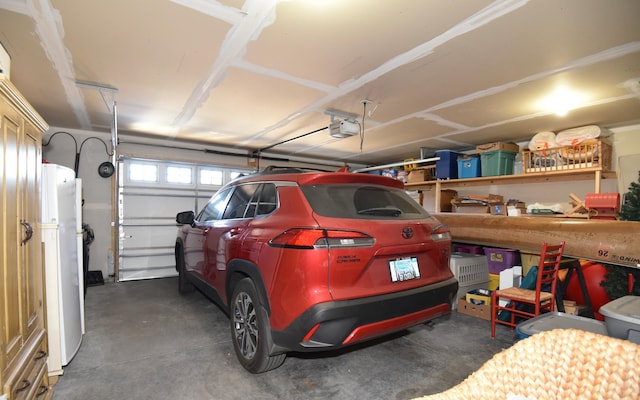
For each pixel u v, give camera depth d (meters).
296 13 2.15
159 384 2.31
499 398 0.83
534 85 3.35
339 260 1.92
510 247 4.41
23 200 1.82
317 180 2.28
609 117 4.43
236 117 4.72
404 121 4.77
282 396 2.17
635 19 2.15
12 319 1.63
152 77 3.27
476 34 2.38
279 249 2.09
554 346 0.84
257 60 2.86
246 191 3.04
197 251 3.78
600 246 3.53
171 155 6.52
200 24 2.29
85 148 5.76
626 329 1.40
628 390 0.71
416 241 2.25
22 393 1.68
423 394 2.20
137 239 6.13
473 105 4.00
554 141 4.96
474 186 6.78
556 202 5.54
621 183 4.85
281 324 2.03
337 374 2.46
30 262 1.92
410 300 2.12
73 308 2.67
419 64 2.89
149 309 4.09
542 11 2.08
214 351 2.85
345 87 3.46
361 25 2.28
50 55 2.79
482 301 3.81
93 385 2.29
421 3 2.03
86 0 2.02
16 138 1.72
